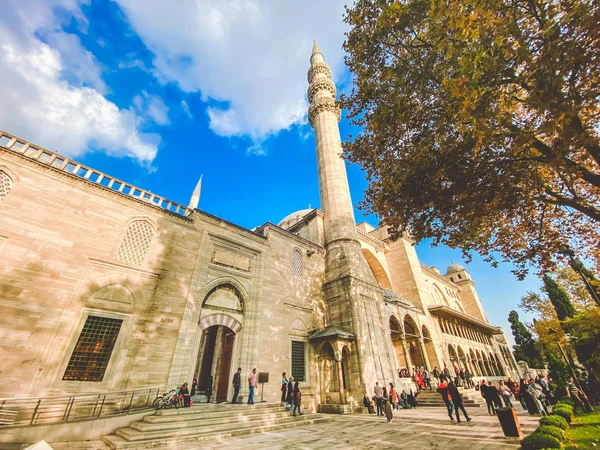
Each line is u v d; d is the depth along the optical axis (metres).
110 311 12.31
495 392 14.84
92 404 10.69
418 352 27.75
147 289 13.69
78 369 10.98
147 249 14.46
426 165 8.98
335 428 11.95
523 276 11.04
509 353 47.44
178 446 8.95
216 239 17.70
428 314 31.39
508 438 8.41
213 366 19.34
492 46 6.01
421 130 9.73
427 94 9.16
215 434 10.21
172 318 13.99
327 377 19.27
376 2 9.40
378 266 34.44
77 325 11.34
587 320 21.06
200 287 15.70
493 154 8.28
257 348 16.75
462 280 54.91
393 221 10.80
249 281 18.47
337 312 21.77
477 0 5.68
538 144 7.09
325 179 28.98
